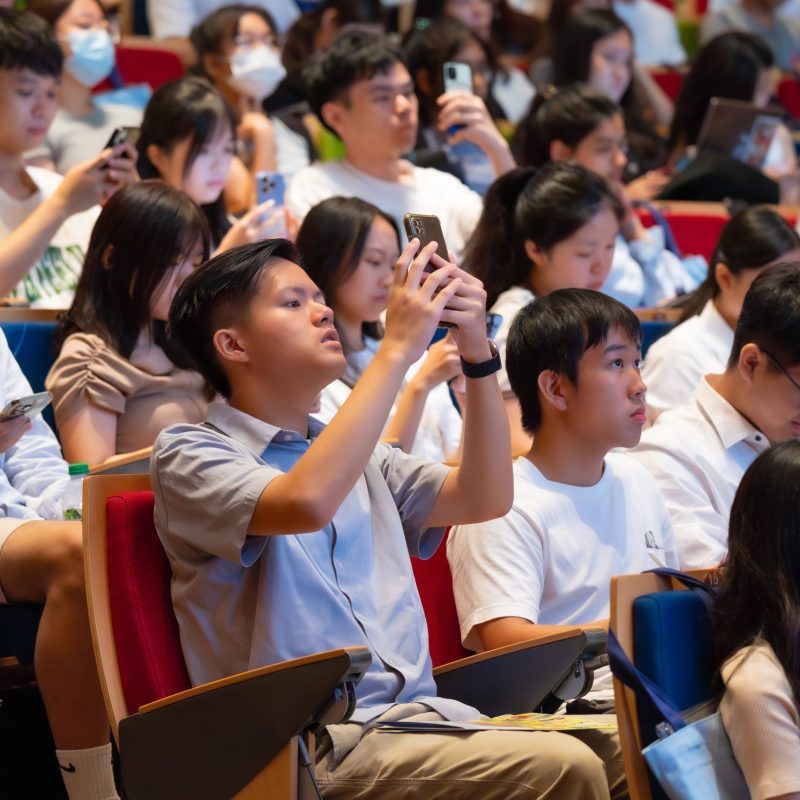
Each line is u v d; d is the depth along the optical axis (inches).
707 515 248.2
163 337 269.1
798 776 167.9
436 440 295.4
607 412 221.3
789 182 547.5
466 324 184.9
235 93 455.5
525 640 203.6
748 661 173.2
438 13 544.4
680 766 165.5
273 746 163.6
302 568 181.2
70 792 205.9
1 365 245.8
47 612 208.1
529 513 217.6
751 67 492.1
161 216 267.0
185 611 180.9
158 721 171.0
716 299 319.0
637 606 175.2
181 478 177.5
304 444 190.4
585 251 313.1
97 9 407.5
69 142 401.1
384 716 179.2
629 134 516.7
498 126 489.1
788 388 241.1
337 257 280.5
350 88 368.5
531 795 167.3
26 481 240.5
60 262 319.6
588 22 515.5
